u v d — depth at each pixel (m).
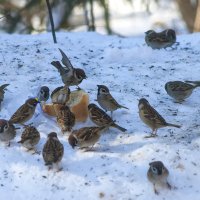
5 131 11.66
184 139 11.86
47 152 10.95
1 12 25.45
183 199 10.50
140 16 33.09
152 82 14.87
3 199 10.66
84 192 10.65
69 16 25.50
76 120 12.80
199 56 16.55
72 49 17.22
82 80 14.10
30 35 18.77
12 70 15.47
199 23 25.86
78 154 11.55
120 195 10.55
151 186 10.69
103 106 12.96
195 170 11.00
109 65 16.05
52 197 10.63
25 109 12.46
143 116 12.01
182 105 13.62
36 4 24.58
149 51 16.77
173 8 32.50
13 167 11.30
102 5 25.83
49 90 13.91
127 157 11.38
